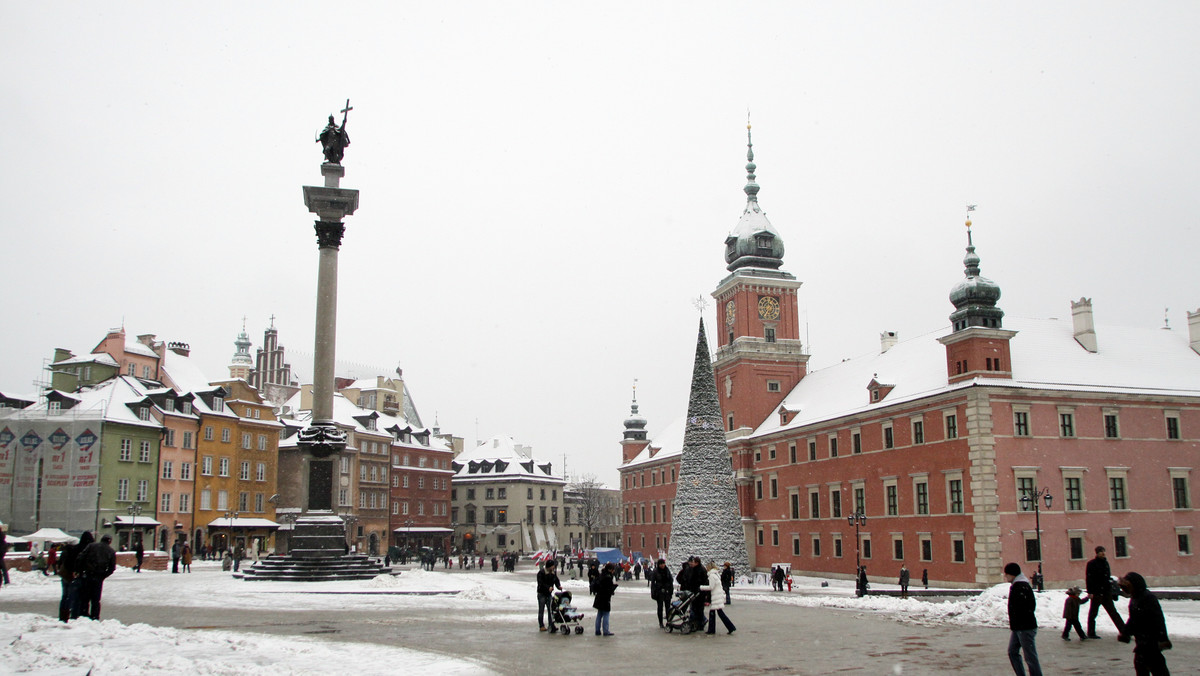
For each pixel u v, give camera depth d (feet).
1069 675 71.82
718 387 372.38
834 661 78.69
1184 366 257.55
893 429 263.08
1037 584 195.42
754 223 365.20
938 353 271.08
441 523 485.97
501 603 135.13
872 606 150.51
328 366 174.60
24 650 67.10
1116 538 231.91
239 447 344.28
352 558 169.17
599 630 96.73
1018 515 224.94
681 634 100.12
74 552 87.51
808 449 307.99
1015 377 234.58
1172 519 238.07
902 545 255.70
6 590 135.33
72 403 294.87
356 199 177.06
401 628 99.30
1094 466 233.76
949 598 194.39
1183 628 108.78
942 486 239.91
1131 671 73.77
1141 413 241.55
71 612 89.45
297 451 387.75
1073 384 236.43
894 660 79.46
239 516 341.21
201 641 78.79
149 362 334.85
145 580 167.12
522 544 503.61
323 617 110.22
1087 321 255.29
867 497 273.54
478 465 529.45
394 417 479.41
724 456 239.91
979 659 80.38
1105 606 93.66
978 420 226.99
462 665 72.43
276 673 63.46
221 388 340.80
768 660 78.79
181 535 312.91
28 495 268.62
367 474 428.15
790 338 357.61
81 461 270.46
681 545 237.04
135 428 297.12
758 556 338.54
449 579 175.42
